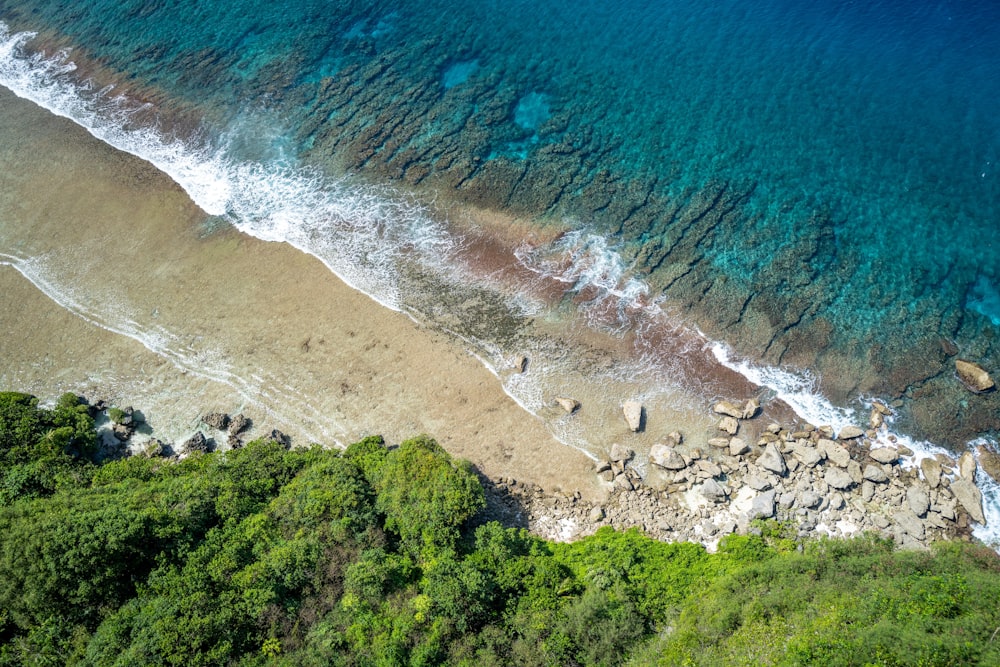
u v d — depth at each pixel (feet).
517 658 123.65
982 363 177.47
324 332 191.52
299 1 298.97
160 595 129.39
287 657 122.21
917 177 211.41
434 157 233.55
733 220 208.85
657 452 165.37
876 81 235.81
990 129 217.97
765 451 164.55
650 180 220.02
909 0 258.37
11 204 233.55
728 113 234.99
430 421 173.78
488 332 189.78
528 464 166.40
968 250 196.13
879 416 171.22
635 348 185.88
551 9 279.49
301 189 229.66
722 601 130.31
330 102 256.52
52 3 318.65
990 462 162.81
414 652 123.34
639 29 266.57
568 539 153.89
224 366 186.80
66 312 202.28
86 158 246.06
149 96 266.77
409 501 146.00
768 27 258.98
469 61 264.93
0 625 127.95
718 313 191.21
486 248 208.54
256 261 210.18
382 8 292.20
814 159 219.82
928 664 107.65
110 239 220.43
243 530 141.79
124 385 184.55
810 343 184.44
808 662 112.27
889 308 188.65
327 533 140.56
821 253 200.03
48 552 129.18
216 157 242.78
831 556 138.21
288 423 174.81
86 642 125.39
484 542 142.00
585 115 240.73
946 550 138.62
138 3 309.42
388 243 212.02
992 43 238.68
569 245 207.10
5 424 162.81
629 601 134.00
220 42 285.43
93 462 168.25
